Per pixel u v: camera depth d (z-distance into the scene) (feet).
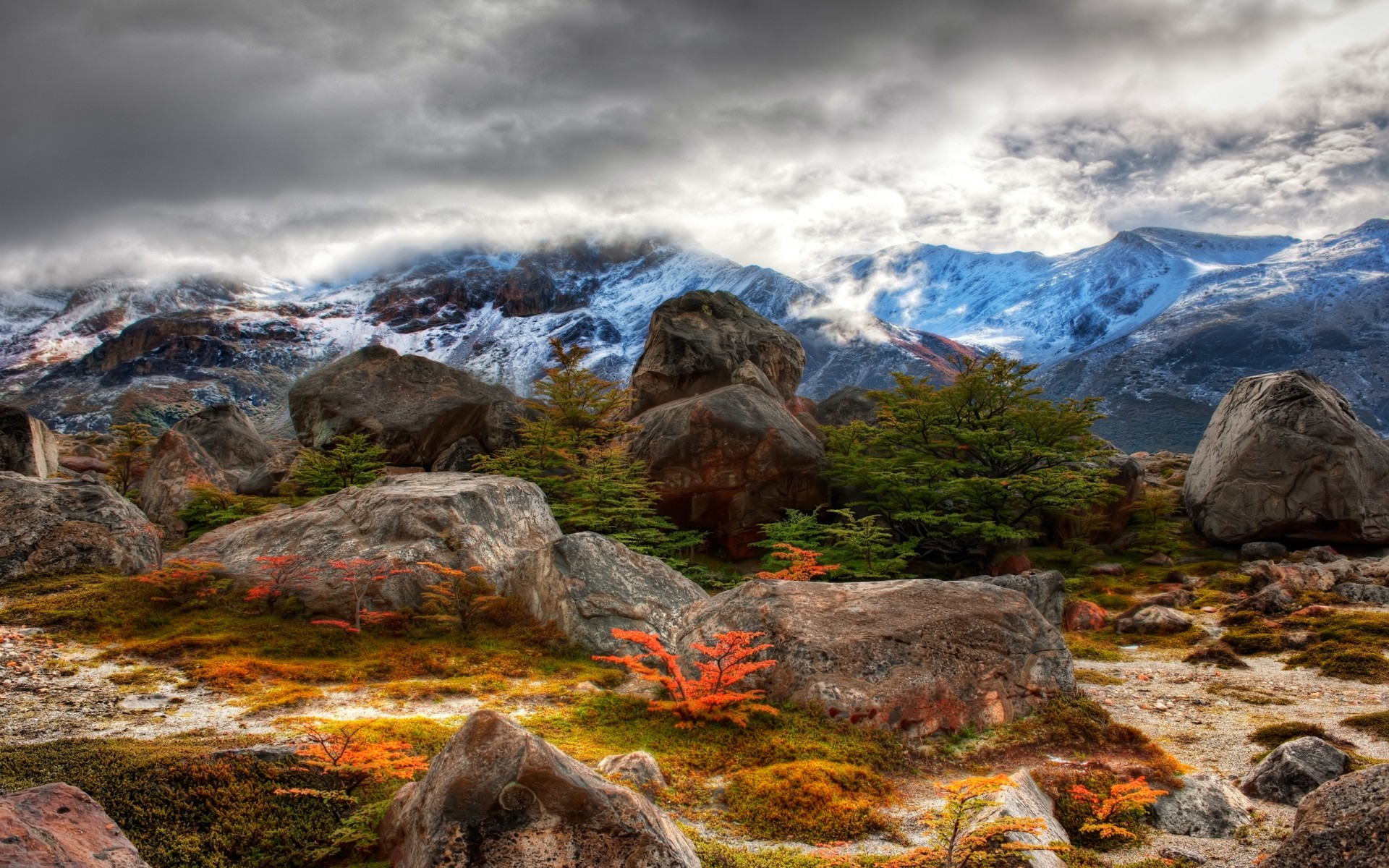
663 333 138.00
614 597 58.34
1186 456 166.09
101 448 179.01
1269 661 65.05
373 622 56.95
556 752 22.43
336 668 48.44
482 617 60.03
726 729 40.60
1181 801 33.73
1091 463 119.65
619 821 20.90
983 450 110.32
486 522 69.05
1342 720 47.96
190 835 24.32
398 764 28.32
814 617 46.65
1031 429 109.09
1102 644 72.64
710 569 102.27
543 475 102.73
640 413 132.98
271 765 27.94
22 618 52.19
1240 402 116.16
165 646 49.29
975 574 105.50
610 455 101.19
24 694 40.37
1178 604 85.97
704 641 47.98
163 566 66.74
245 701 41.37
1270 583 86.43
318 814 26.43
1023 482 102.37
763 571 93.66
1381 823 20.29
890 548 95.30
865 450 122.83
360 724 36.11
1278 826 32.58
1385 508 102.83
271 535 68.49
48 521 62.90
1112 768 35.91
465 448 123.34
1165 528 108.99
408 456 123.85
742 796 33.04
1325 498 102.42
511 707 43.96
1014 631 44.96
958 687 41.96
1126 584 95.40
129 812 24.57
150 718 37.93
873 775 35.60
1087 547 108.58
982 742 40.22
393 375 130.21
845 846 29.43
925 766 38.22
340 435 119.85
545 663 52.31
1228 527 107.76
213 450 144.05
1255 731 46.98
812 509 110.22
